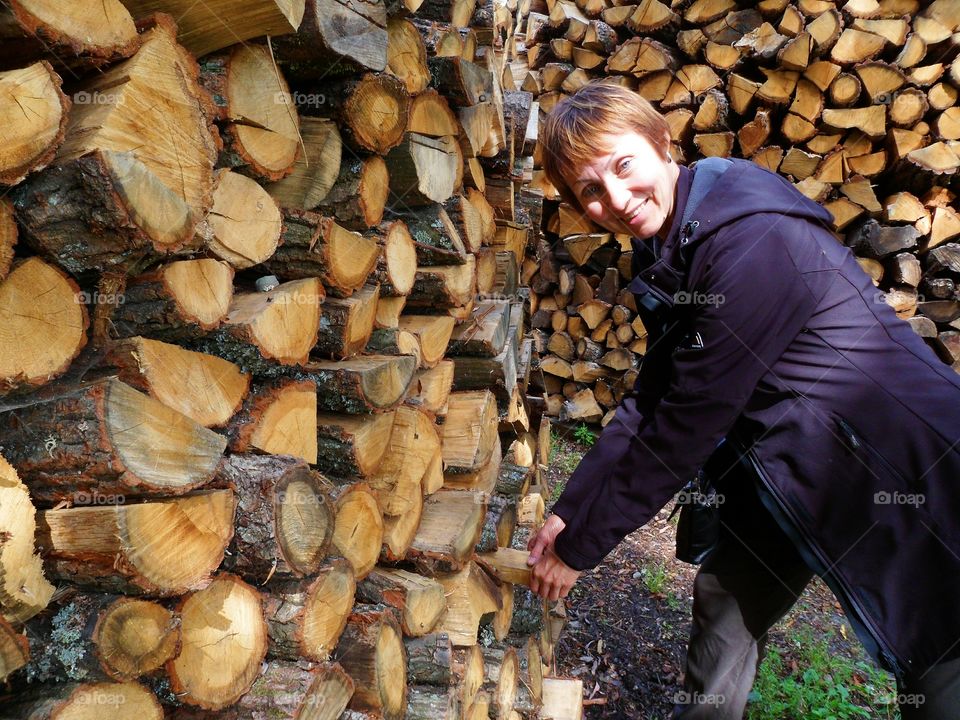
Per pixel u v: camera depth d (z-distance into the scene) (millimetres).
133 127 847
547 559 1536
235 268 1146
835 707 2348
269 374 1183
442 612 1580
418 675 1479
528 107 2846
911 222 3596
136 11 966
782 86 3596
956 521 1200
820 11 3488
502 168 2570
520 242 2936
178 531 923
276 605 1109
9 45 792
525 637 2053
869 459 1252
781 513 1369
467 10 2088
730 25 3689
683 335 1509
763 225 1236
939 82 3422
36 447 824
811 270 1256
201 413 1021
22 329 802
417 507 1621
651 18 3834
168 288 938
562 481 3949
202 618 1011
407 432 1574
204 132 967
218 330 1068
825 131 3643
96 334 925
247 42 1124
